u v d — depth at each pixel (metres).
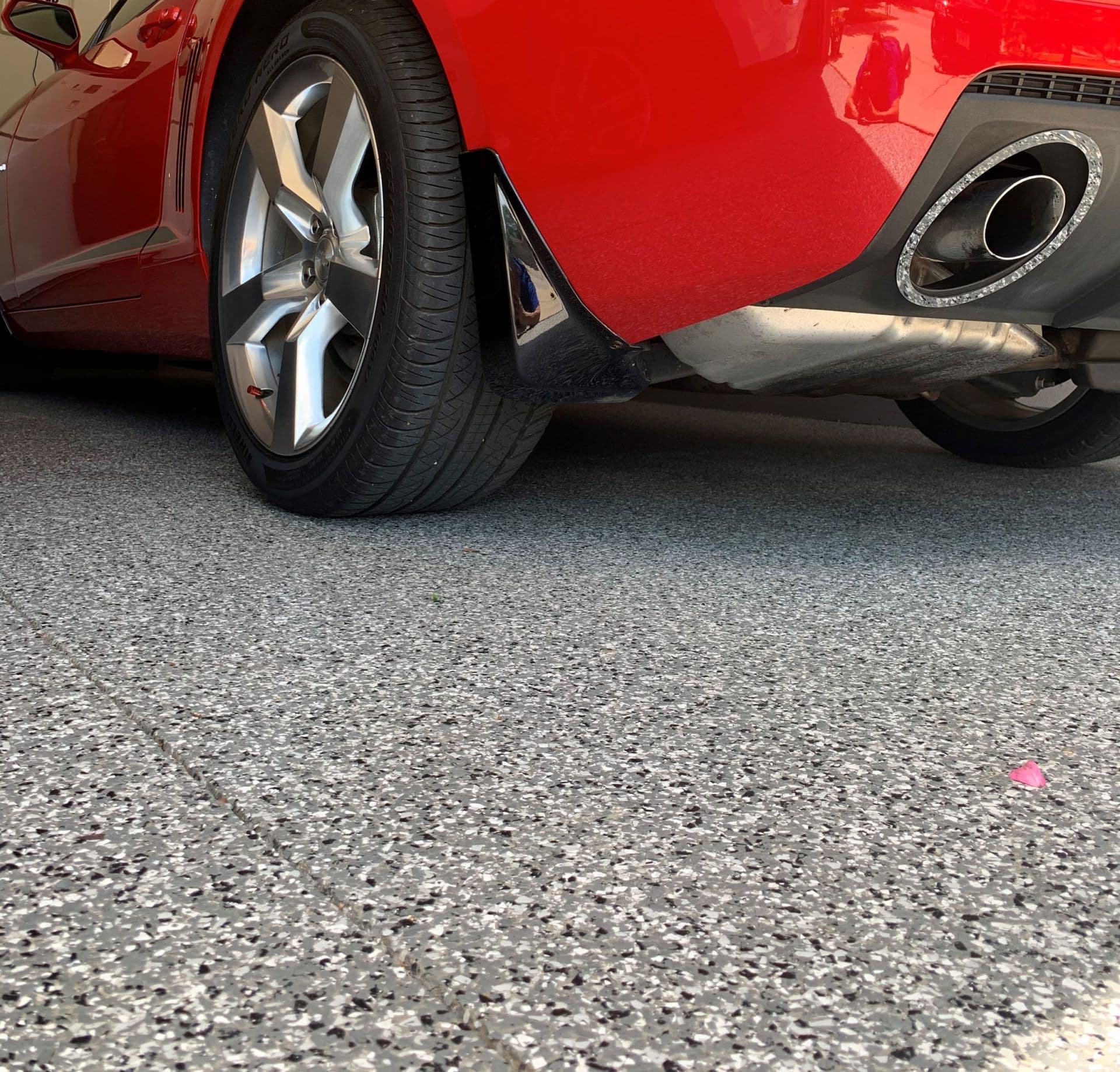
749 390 1.71
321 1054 0.60
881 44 1.15
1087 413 2.77
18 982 0.65
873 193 1.21
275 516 2.01
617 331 1.51
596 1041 0.62
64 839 0.82
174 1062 0.59
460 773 0.96
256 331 2.04
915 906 0.78
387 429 1.75
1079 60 1.18
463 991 0.66
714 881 0.80
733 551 1.89
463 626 1.39
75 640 1.27
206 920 0.72
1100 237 1.36
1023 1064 0.62
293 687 1.15
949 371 1.67
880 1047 0.63
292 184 1.89
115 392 4.36
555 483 2.50
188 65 2.29
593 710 1.12
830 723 1.12
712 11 1.23
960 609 1.59
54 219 3.03
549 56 1.41
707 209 1.32
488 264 1.58
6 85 6.66
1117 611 1.63
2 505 2.02
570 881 0.79
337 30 1.77
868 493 2.57
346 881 0.77
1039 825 0.91
